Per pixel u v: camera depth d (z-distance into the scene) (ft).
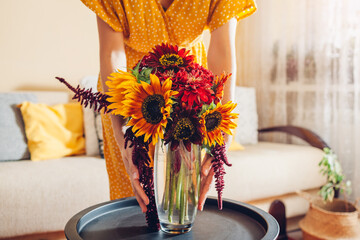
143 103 2.69
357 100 8.04
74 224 3.12
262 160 7.64
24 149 7.39
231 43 3.87
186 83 2.67
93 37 9.30
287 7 9.45
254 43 10.43
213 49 3.93
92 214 3.50
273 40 9.92
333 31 8.42
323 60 8.66
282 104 9.71
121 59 3.91
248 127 9.63
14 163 6.95
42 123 7.55
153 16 3.87
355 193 8.16
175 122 2.69
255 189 7.46
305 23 9.05
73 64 9.09
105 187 6.47
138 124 2.70
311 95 9.02
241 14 3.94
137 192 3.12
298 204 8.07
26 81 8.64
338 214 6.59
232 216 3.53
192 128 2.69
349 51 8.13
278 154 8.00
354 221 6.63
